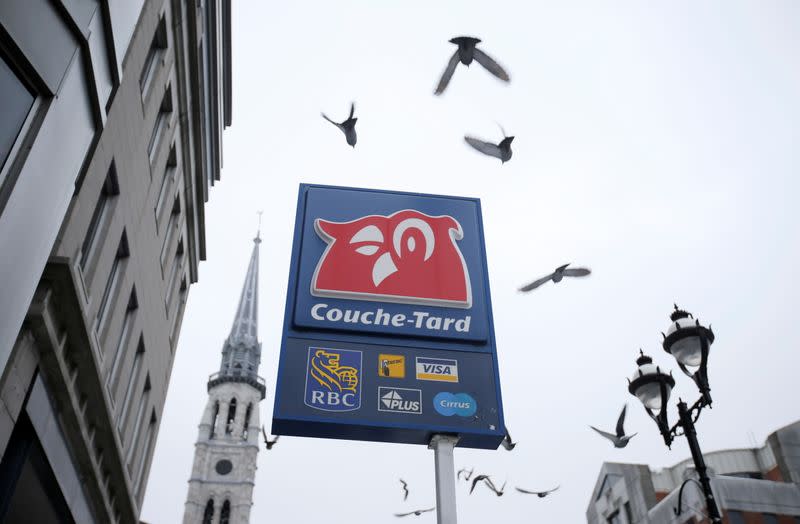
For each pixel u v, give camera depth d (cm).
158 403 2762
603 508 4741
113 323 1947
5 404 1302
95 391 1638
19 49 1055
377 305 1698
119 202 1892
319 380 1549
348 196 1908
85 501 1856
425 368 1608
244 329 15112
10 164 1045
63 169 1180
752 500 3956
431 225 1880
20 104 1070
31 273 1117
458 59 1097
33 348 1390
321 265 1747
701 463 1203
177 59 2309
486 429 1530
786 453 4400
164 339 2714
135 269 2147
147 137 2073
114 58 1345
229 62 3203
